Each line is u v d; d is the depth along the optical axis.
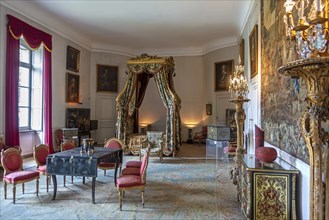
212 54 11.66
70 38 10.02
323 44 1.85
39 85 8.47
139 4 7.59
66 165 4.27
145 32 10.25
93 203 4.20
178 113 9.02
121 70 12.47
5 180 4.32
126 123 8.54
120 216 3.70
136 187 4.04
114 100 12.21
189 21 9.00
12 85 6.94
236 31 10.01
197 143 12.15
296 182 3.02
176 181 5.56
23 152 7.87
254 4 6.32
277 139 3.88
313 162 1.92
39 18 8.17
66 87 9.72
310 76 1.87
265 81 4.84
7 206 4.05
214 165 7.15
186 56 12.63
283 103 3.54
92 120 11.13
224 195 4.64
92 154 4.53
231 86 4.77
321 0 1.79
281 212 3.02
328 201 1.93
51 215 3.72
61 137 8.93
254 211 3.12
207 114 11.87
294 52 2.94
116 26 9.59
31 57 8.37
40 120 8.45
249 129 7.02
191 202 4.29
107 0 7.34
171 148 8.34
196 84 12.50
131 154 8.53
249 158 3.86
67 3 7.53
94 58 11.78
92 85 11.69
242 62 8.78
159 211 3.90
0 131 6.67
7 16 6.86
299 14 2.08
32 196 4.52
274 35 4.07
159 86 8.47
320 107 1.87
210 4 7.54
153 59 8.37
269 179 3.07
